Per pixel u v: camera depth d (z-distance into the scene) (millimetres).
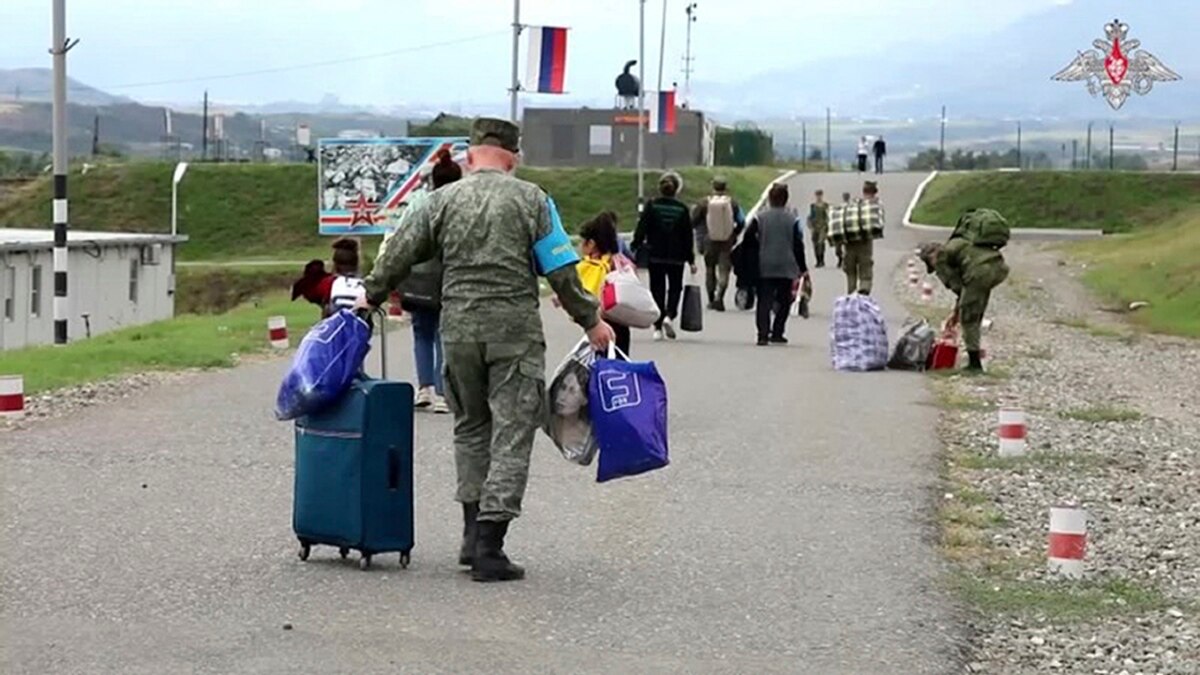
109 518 10219
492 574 8766
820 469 12953
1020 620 8789
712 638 7855
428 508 10820
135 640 7457
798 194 73625
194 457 12555
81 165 77500
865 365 20156
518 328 8672
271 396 16234
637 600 8523
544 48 40844
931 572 9539
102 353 19594
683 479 12250
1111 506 12664
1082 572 10000
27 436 13414
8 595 8234
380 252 8953
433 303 14898
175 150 88938
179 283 57594
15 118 152750
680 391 17594
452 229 8641
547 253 8688
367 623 7852
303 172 74188
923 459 13672
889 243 59656
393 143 31906
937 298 36062
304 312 27328
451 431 14078
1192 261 44188
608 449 8844
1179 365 26094
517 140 8984
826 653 7684
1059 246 60000
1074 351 27438
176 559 9133
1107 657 8164
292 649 7359
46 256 36344
